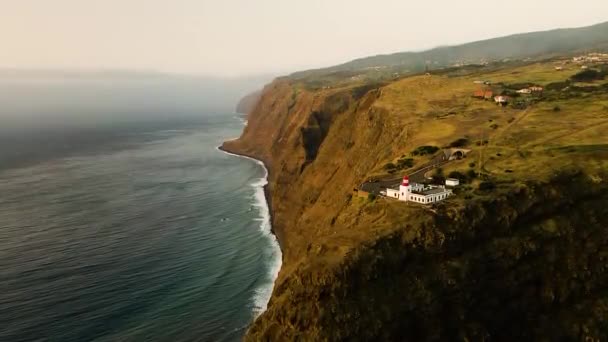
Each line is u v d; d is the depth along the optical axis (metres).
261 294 89.25
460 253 63.12
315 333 54.28
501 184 73.12
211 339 74.88
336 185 118.19
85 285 91.12
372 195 76.31
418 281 59.03
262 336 58.66
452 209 66.00
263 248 113.25
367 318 54.78
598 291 65.81
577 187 73.06
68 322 78.19
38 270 97.12
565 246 67.44
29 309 81.75
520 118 113.31
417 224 63.25
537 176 74.31
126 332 76.06
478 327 57.94
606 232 69.06
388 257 59.72
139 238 117.38
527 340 60.78
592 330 62.09
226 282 94.25
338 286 56.41
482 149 91.94
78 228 123.81
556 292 64.44
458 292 59.59
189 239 118.06
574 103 121.94
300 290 57.97
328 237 65.69
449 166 85.62
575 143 88.50
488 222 66.12
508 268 63.84
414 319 56.38
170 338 74.88
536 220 69.12
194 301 86.38
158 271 98.44
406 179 71.25
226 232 124.12
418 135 107.88
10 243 112.00
